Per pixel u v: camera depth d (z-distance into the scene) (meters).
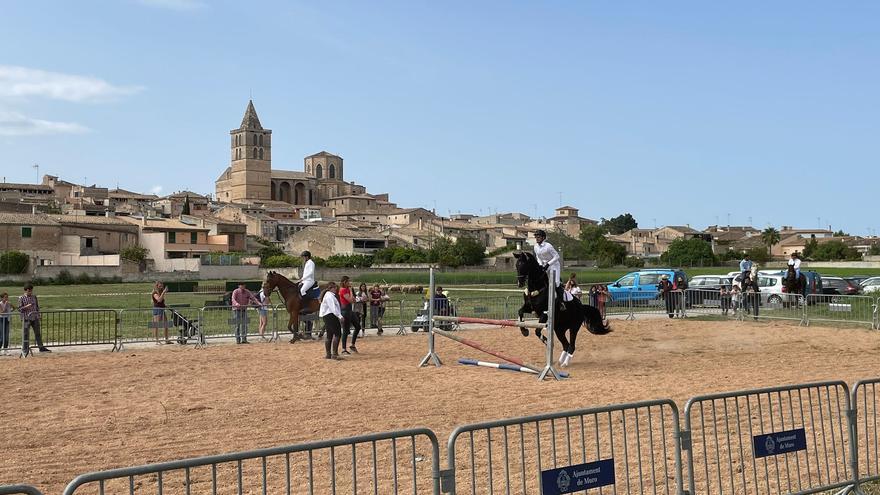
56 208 137.75
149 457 10.93
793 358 21.62
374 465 6.48
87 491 9.35
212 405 14.70
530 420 7.15
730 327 31.30
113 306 47.91
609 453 10.72
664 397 15.12
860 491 9.07
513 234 179.12
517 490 9.07
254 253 130.12
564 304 19.19
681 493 7.98
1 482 9.74
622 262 145.25
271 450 5.96
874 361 20.86
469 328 32.16
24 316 23.02
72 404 14.96
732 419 12.98
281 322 32.94
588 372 18.98
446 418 13.32
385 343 26.47
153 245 116.94
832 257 157.50
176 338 27.28
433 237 157.00
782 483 9.43
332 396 15.55
